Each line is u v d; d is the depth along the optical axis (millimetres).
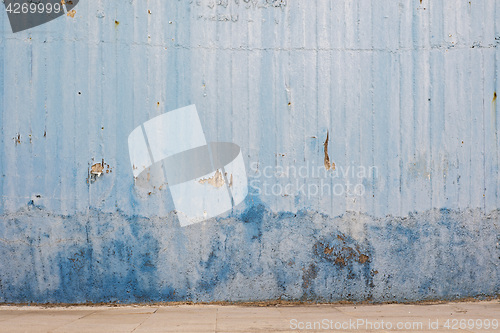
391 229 5418
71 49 5293
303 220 5398
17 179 5254
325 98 5414
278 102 5402
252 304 5344
